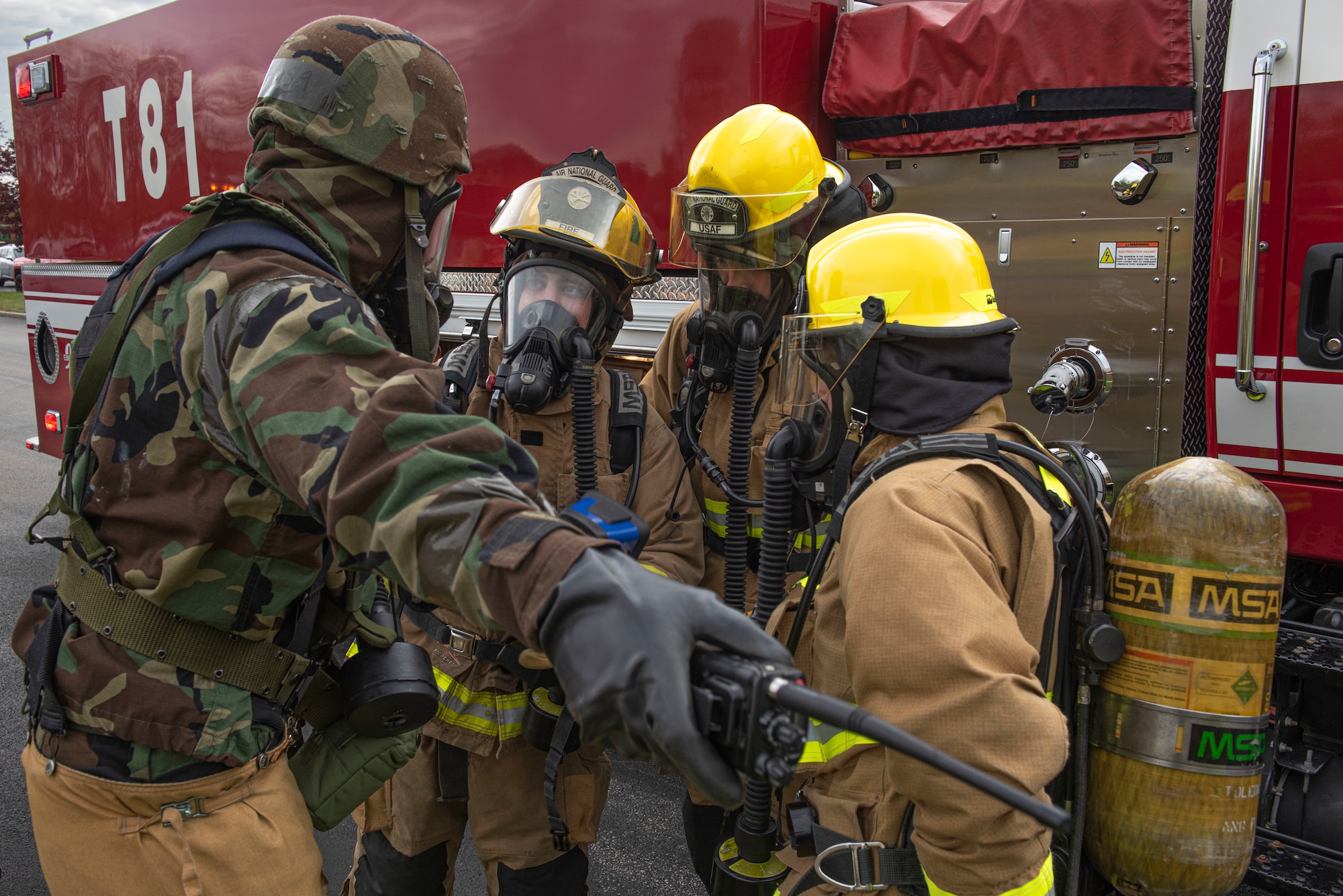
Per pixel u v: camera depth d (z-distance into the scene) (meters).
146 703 1.32
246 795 1.41
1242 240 2.70
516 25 4.03
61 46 6.24
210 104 5.20
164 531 1.30
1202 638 1.48
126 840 1.34
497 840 2.00
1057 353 3.11
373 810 2.07
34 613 1.50
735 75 3.34
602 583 0.84
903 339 1.53
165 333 1.27
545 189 2.11
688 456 2.33
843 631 1.51
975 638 1.24
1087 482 1.66
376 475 0.95
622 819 3.27
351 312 1.13
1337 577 2.85
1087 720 1.55
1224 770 1.48
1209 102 2.76
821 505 1.83
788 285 2.19
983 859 1.24
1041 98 2.96
